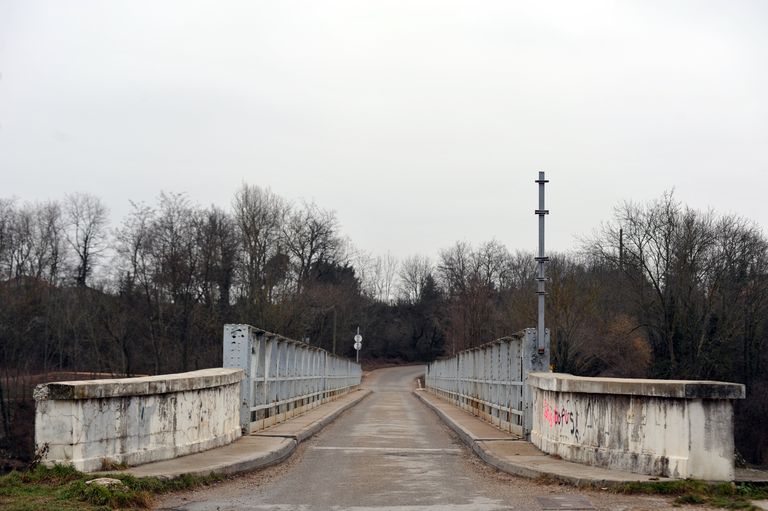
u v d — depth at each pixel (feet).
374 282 426.10
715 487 32.37
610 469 37.45
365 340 381.40
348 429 75.00
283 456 48.70
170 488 33.94
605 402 38.45
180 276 159.02
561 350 137.49
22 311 160.04
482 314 204.74
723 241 149.07
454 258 353.31
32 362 167.32
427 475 42.16
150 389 37.73
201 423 45.21
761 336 149.18
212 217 177.78
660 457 34.73
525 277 254.47
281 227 218.59
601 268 172.96
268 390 65.82
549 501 32.22
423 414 104.58
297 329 193.16
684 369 142.41
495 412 72.13
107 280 166.40
